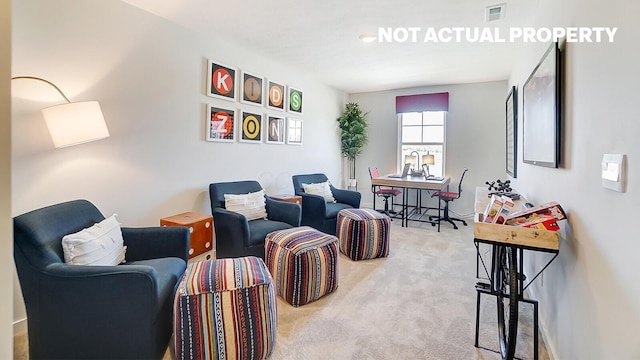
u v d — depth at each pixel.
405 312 2.23
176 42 2.90
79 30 2.23
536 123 2.18
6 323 1.18
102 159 2.40
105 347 1.54
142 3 2.52
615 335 1.07
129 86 2.55
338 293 2.52
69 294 1.52
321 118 5.25
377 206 6.11
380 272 2.96
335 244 2.55
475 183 5.27
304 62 4.08
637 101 0.94
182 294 1.60
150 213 2.75
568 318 1.55
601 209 1.19
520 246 1.51
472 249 3.68
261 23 2.89
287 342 1.88
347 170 6.17
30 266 1.53
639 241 0.92
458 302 2.38
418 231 4.52
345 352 1.79
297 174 4.68
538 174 2.31
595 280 1.24
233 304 1.64
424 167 5.33
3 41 1.17
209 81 3.22
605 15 1.18
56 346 1.56
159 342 1.61
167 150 2.87
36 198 2.04
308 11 2.64
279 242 2.47
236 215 2.76
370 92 6.02
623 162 1.02
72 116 1.93
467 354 1.79
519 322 2.14
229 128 3.50
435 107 5.38
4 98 1.18
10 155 1.20
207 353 1.60
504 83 5.00
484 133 5.16
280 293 2.42
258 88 3.86
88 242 1.70
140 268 1.55
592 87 1.30
